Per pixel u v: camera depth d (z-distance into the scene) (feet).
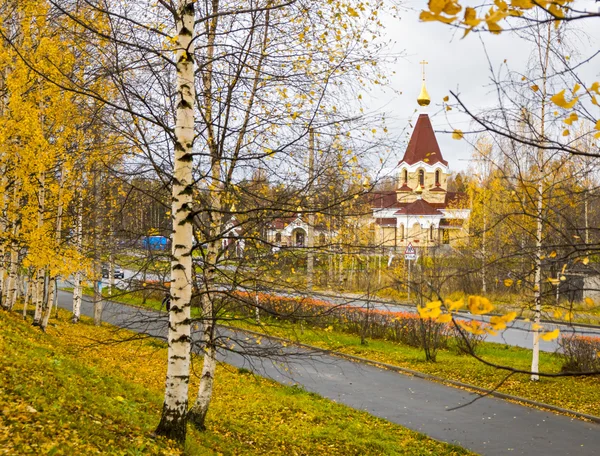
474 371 50.37
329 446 30.01
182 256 20.54
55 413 19.04
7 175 43.70
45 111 39.29
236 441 27.81
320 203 24.18
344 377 49.37
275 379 47.24
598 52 12.61
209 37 27.40
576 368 49.65
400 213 151.74
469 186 97.71
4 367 22.47
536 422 36.83
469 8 7.55
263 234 27.32
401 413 38.83
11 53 37.96
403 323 65.21
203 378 28.96
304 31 24.99
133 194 28.22
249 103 26.40
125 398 27.20
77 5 27.04
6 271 58.75
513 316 9.52
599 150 16.98
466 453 30.53
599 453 30.86
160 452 19.30
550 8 9.00
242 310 30.40
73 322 63.62
